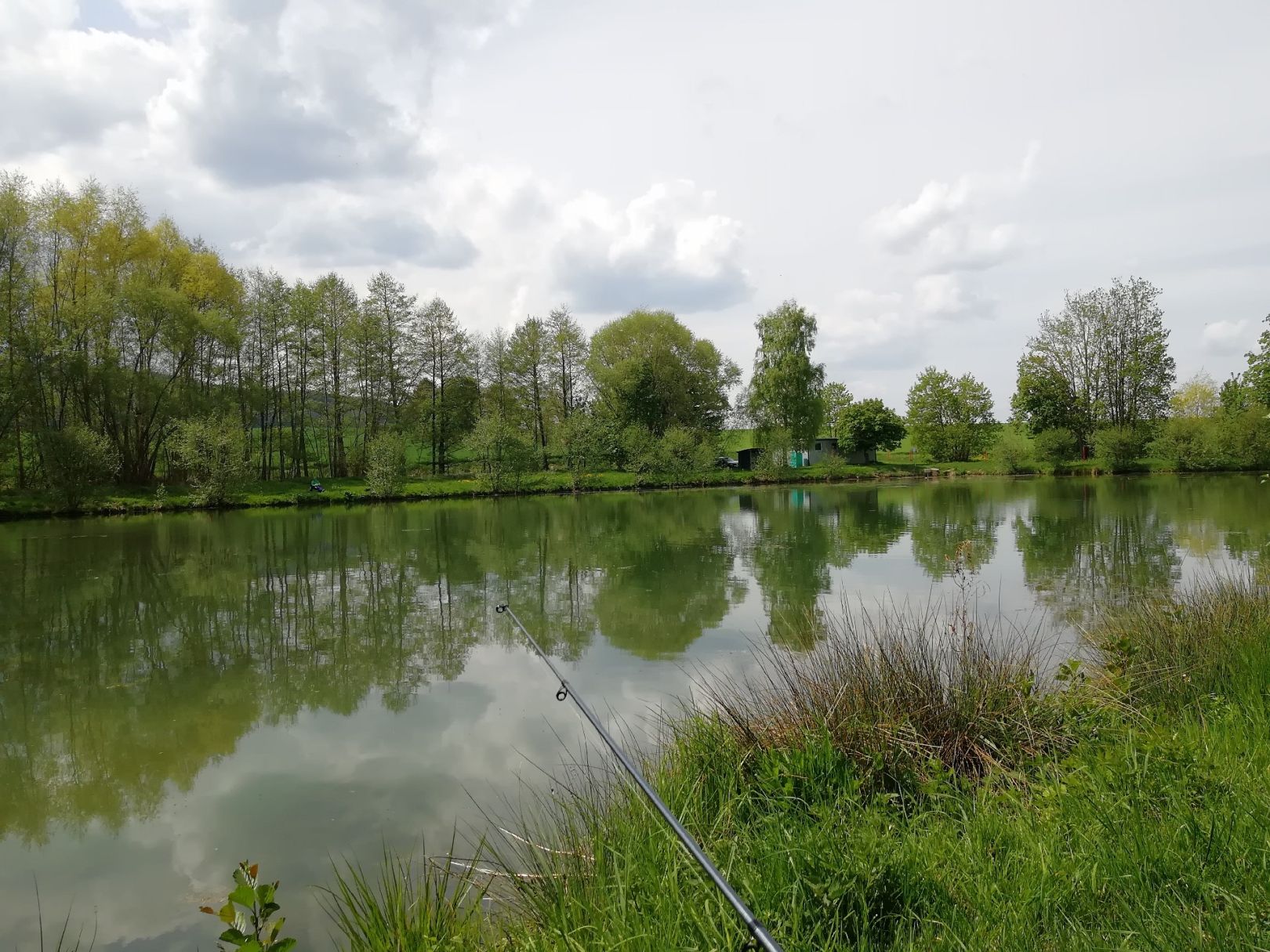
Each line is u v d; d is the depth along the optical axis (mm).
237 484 37875
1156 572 14461
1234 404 49469
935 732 5117
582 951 2932
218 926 4828
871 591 13484
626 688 8586
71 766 7398
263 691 9453
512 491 46656
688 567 17047
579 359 59625
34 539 24875
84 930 4828
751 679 8336
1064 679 5688
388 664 10398
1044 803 3932
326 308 48469
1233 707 4883
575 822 4648
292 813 6176
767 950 2016
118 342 37719
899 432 67875
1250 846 3084
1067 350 56812
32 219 36125
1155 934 2672
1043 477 52688
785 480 54562
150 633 12477
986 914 2945
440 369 53188
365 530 27047
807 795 4297
